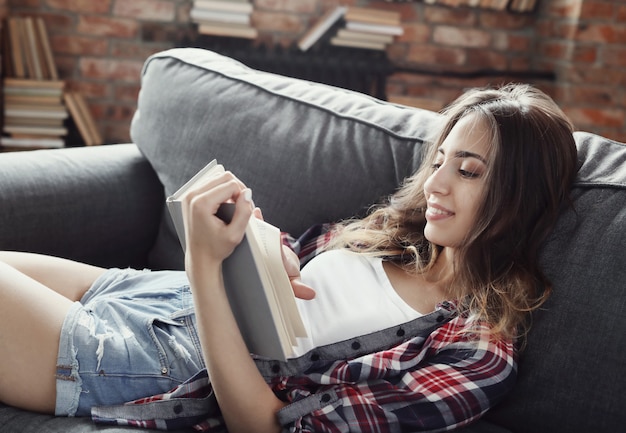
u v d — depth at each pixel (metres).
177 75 1.60
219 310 0.95
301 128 1.42
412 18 3.25
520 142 1.09
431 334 1.09
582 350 1.02
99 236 1.54
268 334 0.93
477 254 1.11
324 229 1.34
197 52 1.68
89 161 1.58
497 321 1.08
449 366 1.05
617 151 1.17
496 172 1.09
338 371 1.05
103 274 1.28
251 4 3.02
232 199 0.93
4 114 2.86
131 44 3.10
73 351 1.04
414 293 1.18
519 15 3.33
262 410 0.99
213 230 0.89
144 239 1.63
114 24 3.06
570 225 1.10
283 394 1.08
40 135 2.90
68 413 1.04
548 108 1.14
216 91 1.53
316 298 1.19
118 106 3.15
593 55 3.11
